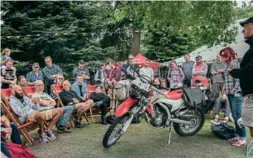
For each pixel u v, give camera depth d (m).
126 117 4.33
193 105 4.83
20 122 4.47
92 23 13.20
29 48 12.26
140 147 4.34
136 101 4.30
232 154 4.02
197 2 8.07
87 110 5.90
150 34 15.80
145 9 8.42
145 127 5.61
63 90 5.73
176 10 8.20
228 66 4.39
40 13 12.56
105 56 13.32
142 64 6.55
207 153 4.07
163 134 5.09
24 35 12.20
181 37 15.69
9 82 6.09
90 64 12.17
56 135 5.03
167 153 4.07
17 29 12.52
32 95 4.90
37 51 12.41
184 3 8.08
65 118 5.12
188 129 4.98
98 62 12.34
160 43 15.81
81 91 6.09
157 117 4.52
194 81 7.03
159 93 4.51
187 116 4.84
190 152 4.11
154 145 4.44
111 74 7.31
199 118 5.05
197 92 5.07
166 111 4.55
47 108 4.83
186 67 7.90
